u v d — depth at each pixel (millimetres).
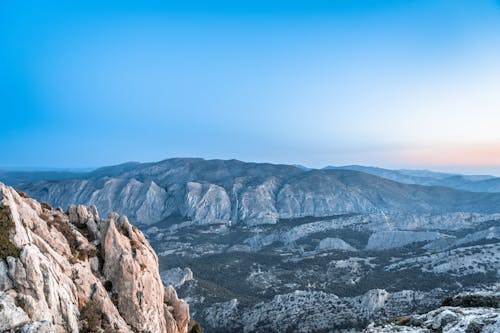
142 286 60688
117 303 58188
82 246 60688
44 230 56281
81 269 55281
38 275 44344
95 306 52688
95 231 65750
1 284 43031
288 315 150625
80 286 53062
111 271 59625
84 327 49125
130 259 60375
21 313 41156
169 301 75250
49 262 47938
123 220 70000
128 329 54500
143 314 59125
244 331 151125
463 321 38250
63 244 57500
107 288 58531
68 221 66250
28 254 44500
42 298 43750
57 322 44906
